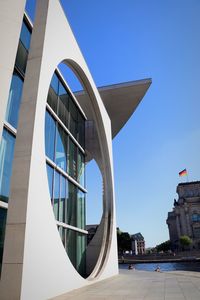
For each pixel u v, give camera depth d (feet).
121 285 34.22
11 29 21.70
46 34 28.86
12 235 21.01
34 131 23.84
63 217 39.96
